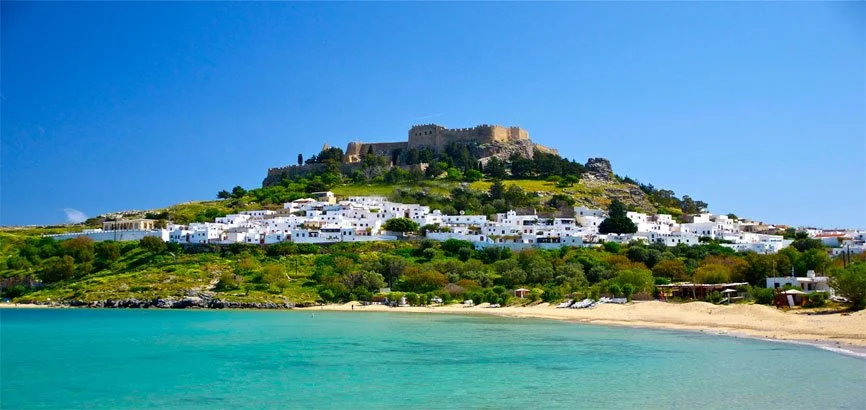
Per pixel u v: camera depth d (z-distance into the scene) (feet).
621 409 209.05
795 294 448.65
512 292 638.94
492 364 292.61
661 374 259.80
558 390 237.45
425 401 226.58
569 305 562.25
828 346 311.88
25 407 234.17
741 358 288.30
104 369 305.53
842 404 207.10
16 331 472.03
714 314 442.09
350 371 284.61
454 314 563.89
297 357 326.03
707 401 215.31
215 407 228.63
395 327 456.86
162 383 270.46
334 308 635.25
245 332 442.50
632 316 476.54
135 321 539.29
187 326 490.49
